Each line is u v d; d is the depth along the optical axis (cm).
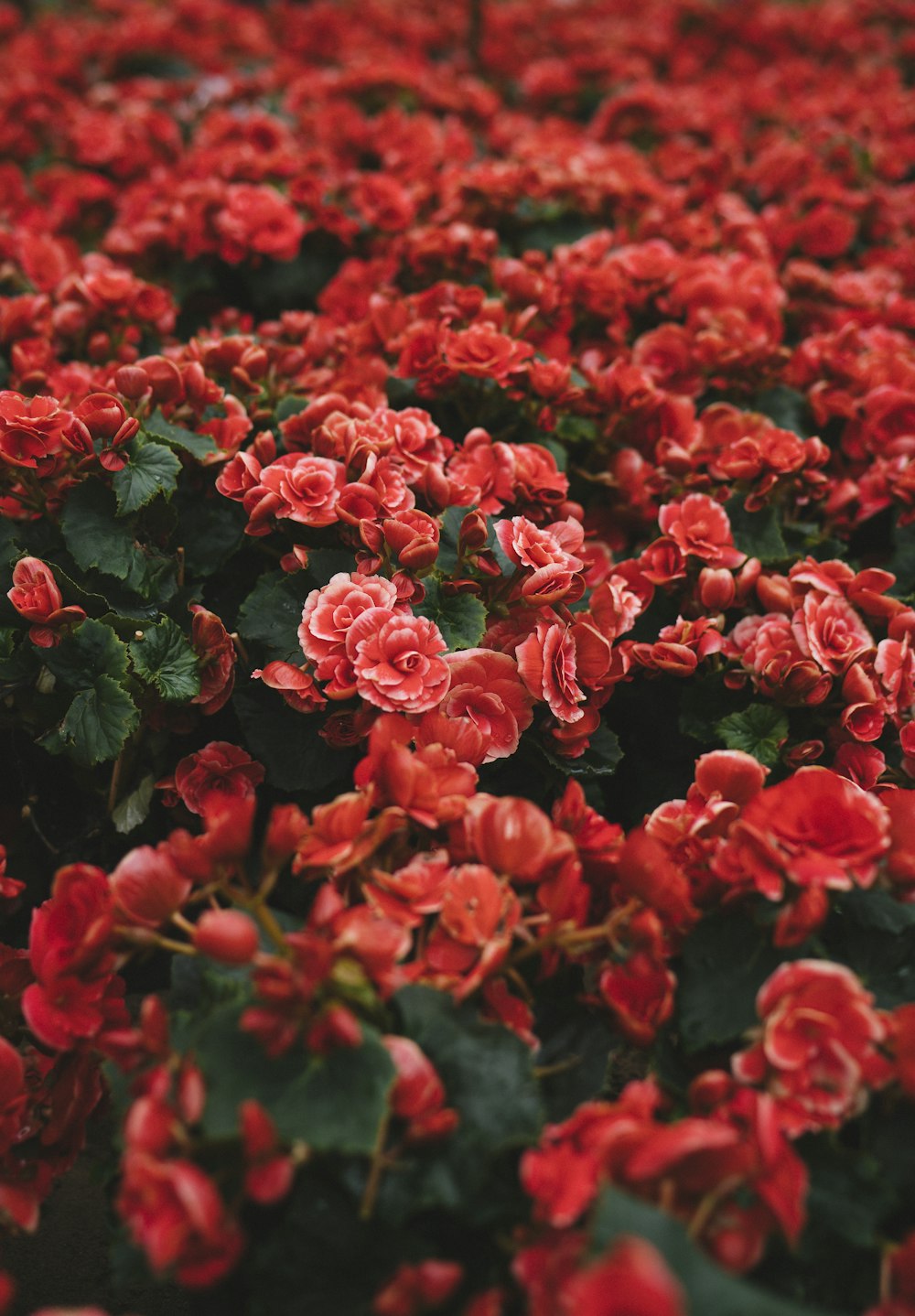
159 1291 74
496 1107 61
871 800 65
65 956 65
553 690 75
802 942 66
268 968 58
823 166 143
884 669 77
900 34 207
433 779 66
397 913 64
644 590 85
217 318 111
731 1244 57
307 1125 58
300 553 79
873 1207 60
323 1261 60
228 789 79
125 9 216
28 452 78
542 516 86
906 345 105
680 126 159
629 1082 71
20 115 151
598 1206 55
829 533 95
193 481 86
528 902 67
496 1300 58
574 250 108
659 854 62
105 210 134
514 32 209
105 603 80
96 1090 68
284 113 165
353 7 212
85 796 84
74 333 100
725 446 96
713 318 103
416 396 95
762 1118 57
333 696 72
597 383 96
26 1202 64
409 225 117
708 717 82
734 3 211
